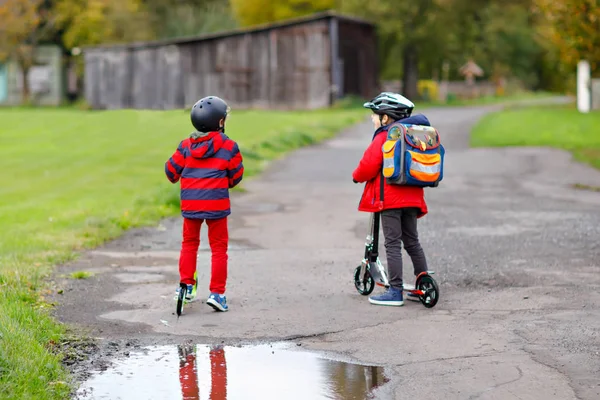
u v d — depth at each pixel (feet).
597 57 204.44
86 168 134.10
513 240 73.26
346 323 48.19
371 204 52.34
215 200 50.21
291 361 41.34
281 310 51.21
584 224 81.15
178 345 44.06
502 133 185.68
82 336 45.19
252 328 47.29
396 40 359.66
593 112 249.55
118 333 46.14
